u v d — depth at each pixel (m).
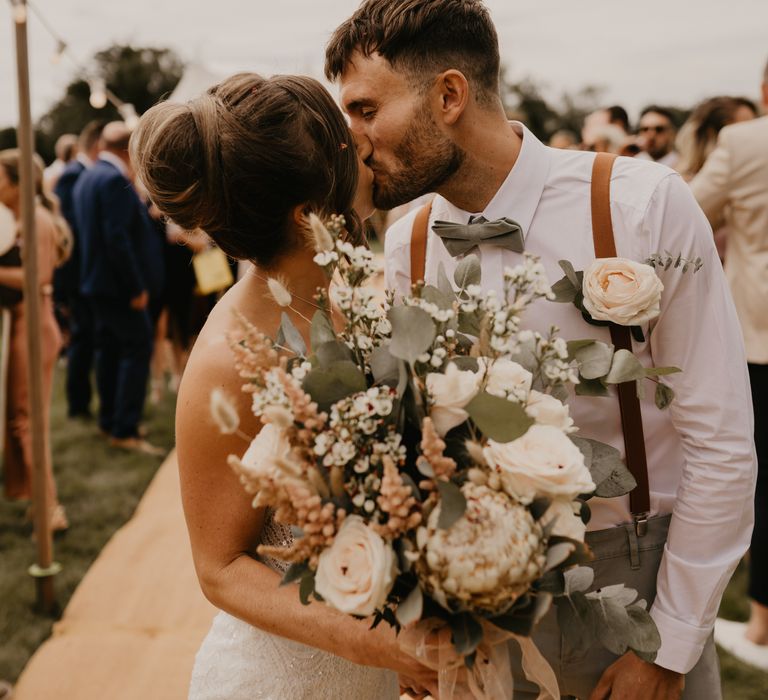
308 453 1.06
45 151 39.53
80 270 5.83
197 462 1.27
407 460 1.10
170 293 6.30
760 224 2.69
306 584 1.07
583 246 1.53
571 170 1.56
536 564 1.01
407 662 1.19
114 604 3.43
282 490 1.01
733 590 3.44
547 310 1.52
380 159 1.55
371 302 1.17
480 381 1.10
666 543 1.52
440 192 1.62
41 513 3.33
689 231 1.45
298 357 1.17
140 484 4.77
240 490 1.27
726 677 2.79
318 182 1.32
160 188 1.29
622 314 1.38
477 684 1.16
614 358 1.29
